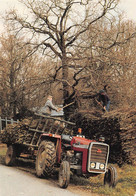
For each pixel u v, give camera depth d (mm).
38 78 14695
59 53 15156
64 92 14664
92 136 10227
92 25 15359
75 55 14141
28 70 18812
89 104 13516
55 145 8367
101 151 7242
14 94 17344
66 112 13891
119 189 7180
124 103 13180
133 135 9242
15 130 9539
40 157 8125
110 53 14672
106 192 6676
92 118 10039
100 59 13141
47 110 9844
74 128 10797
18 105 17891
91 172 7086
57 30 15453
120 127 9078
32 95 15703
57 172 9141
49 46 16000
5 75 18797
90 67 14117
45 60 18109
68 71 14891
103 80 13641
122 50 15031
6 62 18844
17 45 16344
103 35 14930
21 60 15945
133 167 9633
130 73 14492
